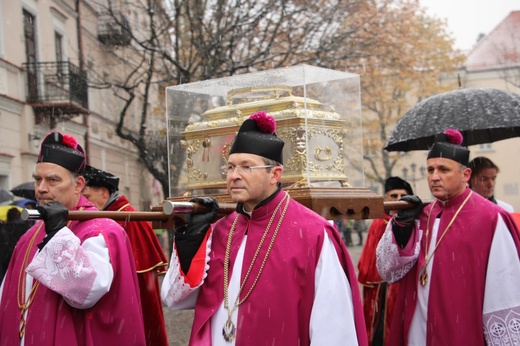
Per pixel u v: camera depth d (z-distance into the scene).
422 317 4.30
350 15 17.14
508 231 4.15
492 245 4.12
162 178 14.05
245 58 15.35
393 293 5.80
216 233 3.49
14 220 6.89
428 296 4.23
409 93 31.88
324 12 16.06
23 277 3.60
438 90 27.58
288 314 3.14
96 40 19.66
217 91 4.20
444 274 4.18
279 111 3.95
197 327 3.30
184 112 4.31
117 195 5.22
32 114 16.09
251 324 3.16
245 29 15.40
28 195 9.34
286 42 16.44
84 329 3.46
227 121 4.05
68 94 16.45
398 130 5.85
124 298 3.51
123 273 3.52
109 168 21.25
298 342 3.16
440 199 4.34
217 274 3.34
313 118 3.92
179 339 8.66
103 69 20.14
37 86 16.00
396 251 4.27
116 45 20.09
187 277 3.29
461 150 4.29
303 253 3.21
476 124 5.52
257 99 4.09
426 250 4.32
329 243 3.26
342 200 3.86
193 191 4.23
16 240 6.85
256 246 3.27
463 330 4.07
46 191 3.52
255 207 3.34
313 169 3.90
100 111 20.31
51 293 3.43
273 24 15.32
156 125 20.47
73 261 3.26
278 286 3.17
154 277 5.19
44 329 3.38
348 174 4.20
